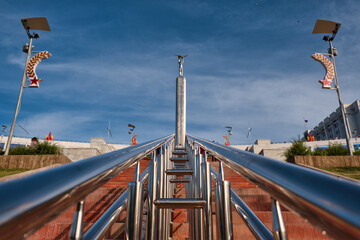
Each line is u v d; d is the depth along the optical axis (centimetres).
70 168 43
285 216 288
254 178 51
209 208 157
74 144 4069
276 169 42
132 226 103
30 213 27
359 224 22
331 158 798
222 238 115
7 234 24
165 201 152
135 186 108
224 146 100
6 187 28
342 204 25
